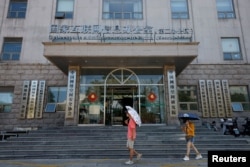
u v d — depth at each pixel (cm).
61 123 1562
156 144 972
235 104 1631
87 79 1421
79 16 1748
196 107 1630
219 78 1672
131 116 769
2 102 1617
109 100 1412
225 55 1731
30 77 1648
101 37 1433
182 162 786
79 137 1054
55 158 881
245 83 1666
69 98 1338
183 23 1759
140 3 1798
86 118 1362
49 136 1085
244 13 1802
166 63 1393
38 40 1711
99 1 1786
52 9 1777
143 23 1739
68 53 1266
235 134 1441
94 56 1272
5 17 1753
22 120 1560
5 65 1664
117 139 1040
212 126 1483
